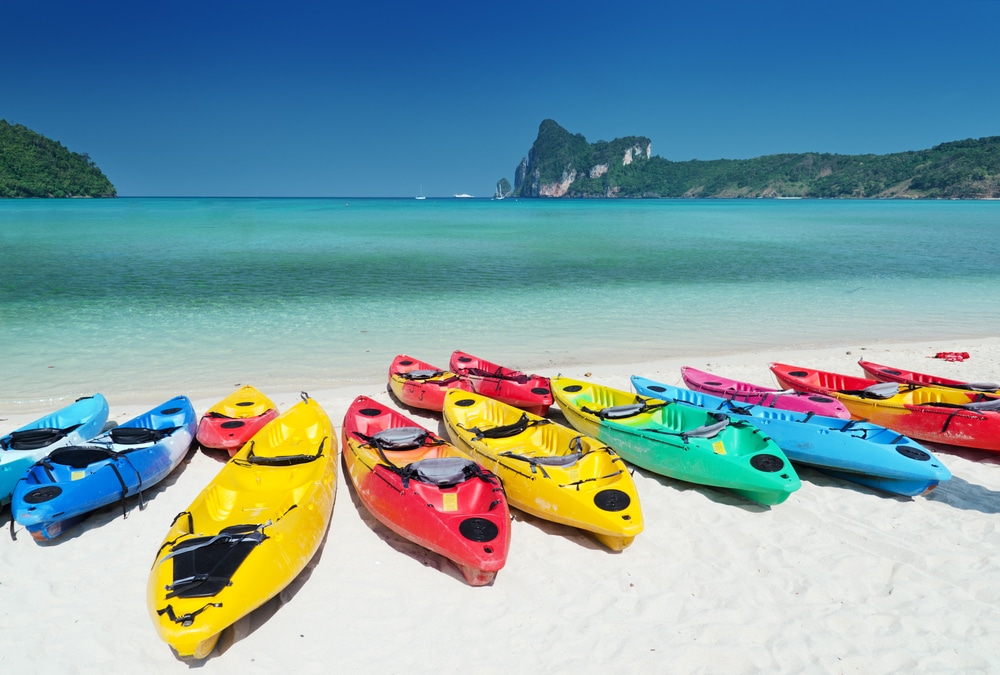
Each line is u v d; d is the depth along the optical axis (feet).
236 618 15.92
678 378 40.29
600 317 57.98
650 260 98.48
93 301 61.57
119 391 37.14
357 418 28.50
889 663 15.70
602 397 31.99
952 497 24.64
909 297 68.85
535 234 151.02
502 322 55.52
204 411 33.71
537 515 22.36
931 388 32.53
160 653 16.30
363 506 24.16
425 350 46.37
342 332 51.21
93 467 24.39
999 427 27.32
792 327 54.85
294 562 18.16
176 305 60.44
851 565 19.75
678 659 15.83
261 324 53.42
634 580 19.19
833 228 177.78
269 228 162.20
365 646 16.42
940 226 187.62
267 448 25.77
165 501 24.58
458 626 17.16
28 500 20.97
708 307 63.00
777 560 20.17
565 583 19.03
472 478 22.89
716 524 22.50
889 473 24.26
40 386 37.76
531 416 28.53
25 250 102.12
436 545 19.24
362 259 96.12
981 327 55.36
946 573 19.34
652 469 26.45
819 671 15.43
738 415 29.19
